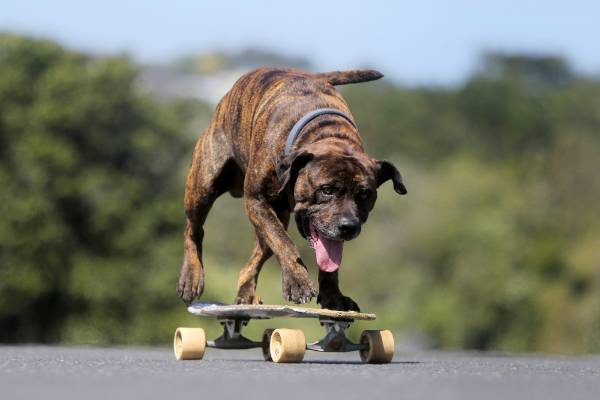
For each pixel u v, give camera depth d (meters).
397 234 37.16
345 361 6.69
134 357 7.16
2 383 4.41
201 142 7.55
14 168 28.23
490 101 64.12
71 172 28.33
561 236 35.66
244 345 6.62
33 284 26.88
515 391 4.34
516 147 62.59
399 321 34.84
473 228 35.19
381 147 58.78
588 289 32.34
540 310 32.44
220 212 38.62
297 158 6.32
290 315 6.14
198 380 4.61
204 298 30.44
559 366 6.46
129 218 28.58
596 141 40.38
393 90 64.44
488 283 33.66
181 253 28.69
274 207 6.88
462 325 33.75
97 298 27.50
